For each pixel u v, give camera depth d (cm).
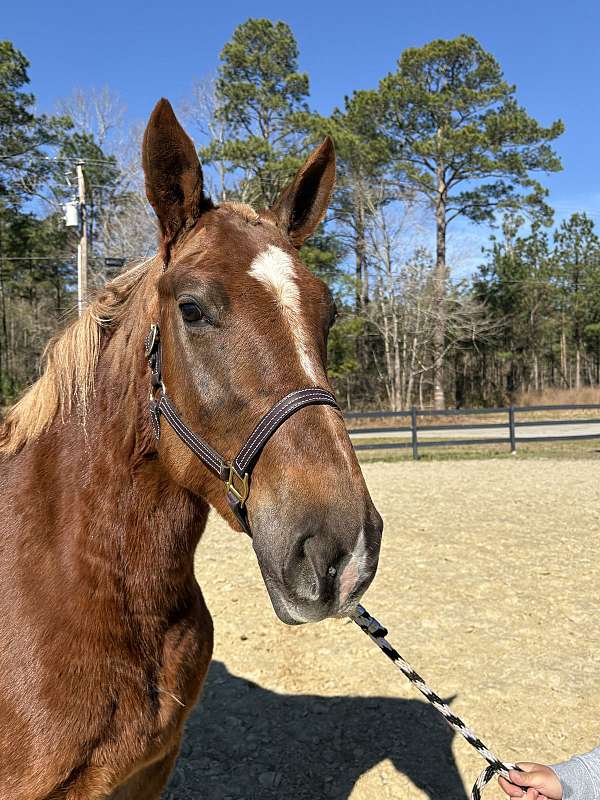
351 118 2825
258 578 572
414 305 3005
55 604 176
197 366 158
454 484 986
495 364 4259
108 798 198
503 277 3641
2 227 2617
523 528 700
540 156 2795
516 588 527
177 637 192
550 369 4550
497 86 2717
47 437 200
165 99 169
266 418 148
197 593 210
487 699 368
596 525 712
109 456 186
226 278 157
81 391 195
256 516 149
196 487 170
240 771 325
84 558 178
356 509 141
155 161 173
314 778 318
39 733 166
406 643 436
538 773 192
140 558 182
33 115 2480
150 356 177
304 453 144
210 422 158
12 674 171
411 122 2811
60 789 169
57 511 188
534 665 403
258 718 369
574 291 4044
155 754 186
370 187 2875
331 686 396
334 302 177
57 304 2820
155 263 193
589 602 497
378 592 522
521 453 1405
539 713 353
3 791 165
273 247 169
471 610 485
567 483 977
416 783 309
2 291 3045
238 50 2659
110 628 175
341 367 2975
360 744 340
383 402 3478
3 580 183
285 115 2700
